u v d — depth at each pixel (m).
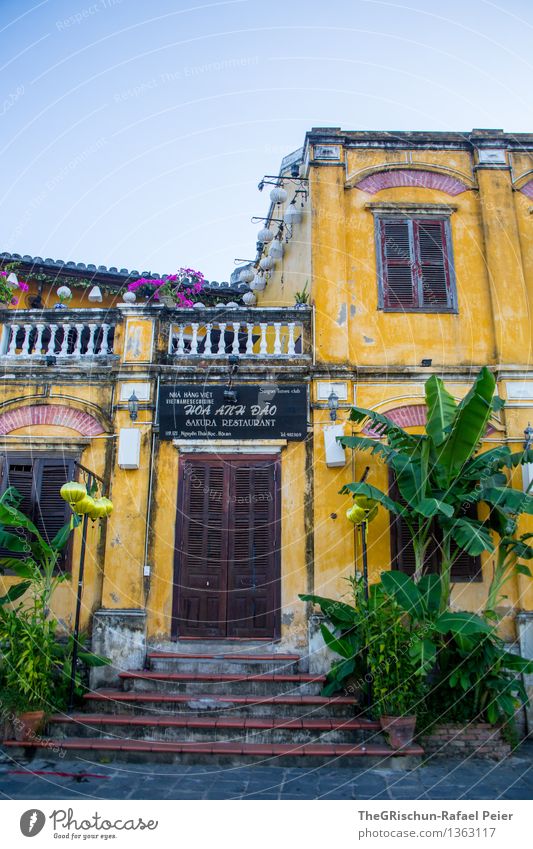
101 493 9.40
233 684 8.39
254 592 9.13
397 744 7.22
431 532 9.16
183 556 9.24
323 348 9.78
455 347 9.94
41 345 10.25
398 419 9.61
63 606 9.14
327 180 10.49
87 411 9.77
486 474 8.27
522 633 8.70
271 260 13.05
